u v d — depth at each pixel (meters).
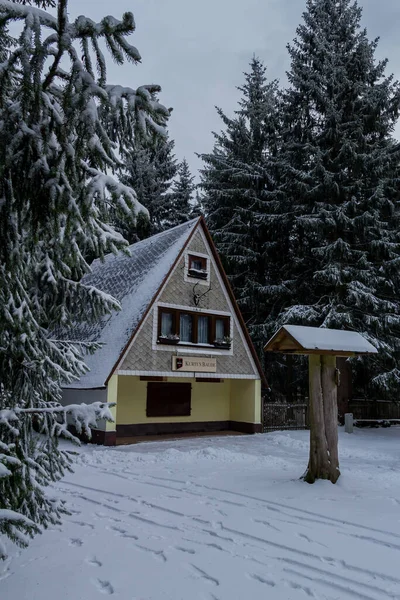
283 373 30.20
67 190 4.03
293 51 27.81
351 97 25.66
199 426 21.33
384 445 17.02
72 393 18.45
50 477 5.48
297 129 27.20
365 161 23.97
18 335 5.18
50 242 5.55
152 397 20.08
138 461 13.11
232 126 31.50
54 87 4.39
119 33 3.77
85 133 3.93
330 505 8.12
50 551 5.93
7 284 4.64
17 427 4.89
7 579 5.11
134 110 4.24
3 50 4.39
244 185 29.05
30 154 4.15
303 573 5.34
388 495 8.88
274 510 7.85
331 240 24.91
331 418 9.87
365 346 10.35
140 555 5.82
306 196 25.12
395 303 24.61
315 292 27.14
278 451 15.24
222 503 8.34
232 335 20.69
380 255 24.59
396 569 5.46
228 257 27.56
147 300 18.11
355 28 27.38
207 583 5.05
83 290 6.48
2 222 4.35
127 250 4.95
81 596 4.71
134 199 4.11
